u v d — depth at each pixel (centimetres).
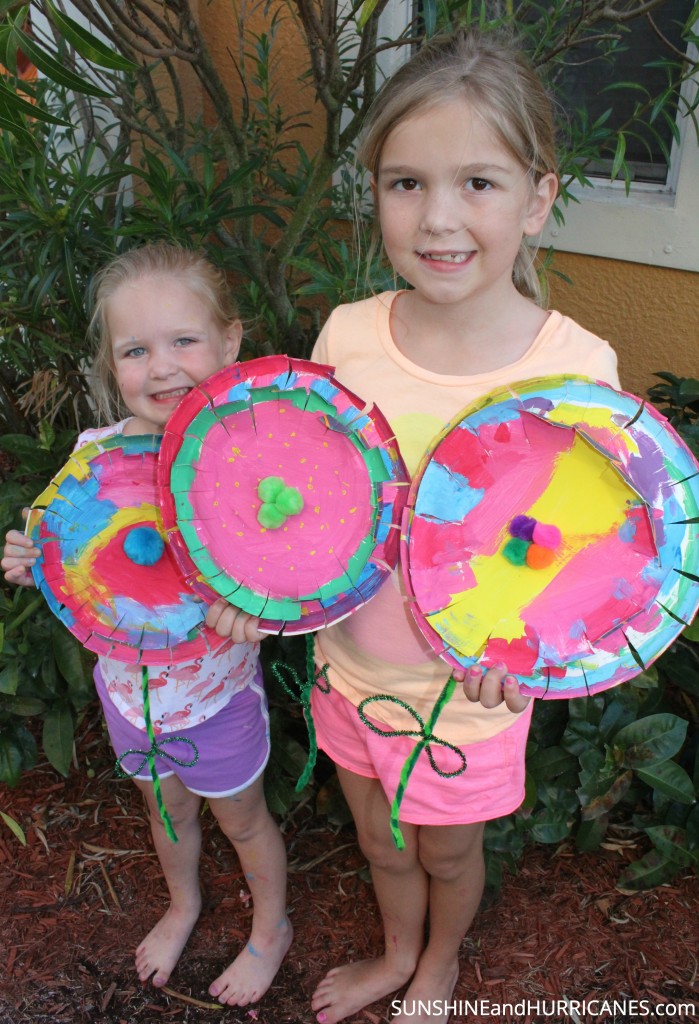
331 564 129
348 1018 172
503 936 185
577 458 122
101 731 233
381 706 145
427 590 125
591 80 247
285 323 227
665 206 234
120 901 196
